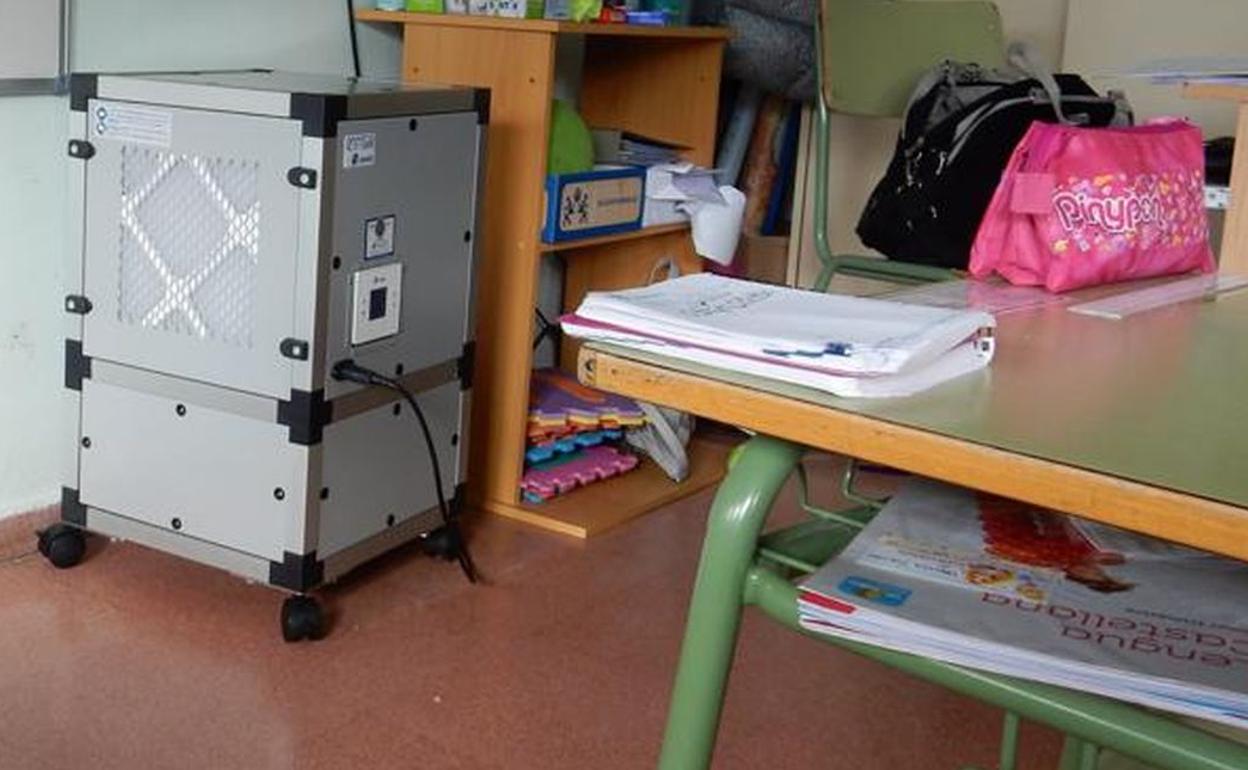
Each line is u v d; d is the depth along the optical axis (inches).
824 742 70.7
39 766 62.4
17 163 80.6
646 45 114.2
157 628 76.9
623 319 32.8
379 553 83.5
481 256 92.9
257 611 79.8
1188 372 35.4
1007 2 124.4
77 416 81.9
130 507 81.4
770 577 33.0
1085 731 29.2
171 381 78.3
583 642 79.8
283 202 73.5
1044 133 50.0
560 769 66.1
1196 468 26.6
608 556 93.3
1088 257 48.9
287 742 66.4
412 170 80.0
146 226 77.5
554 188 96.2
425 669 75.0
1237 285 52.4
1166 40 116.6
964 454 27.6
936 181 98.3
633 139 114.1
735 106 125.1
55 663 72.0
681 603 86.3
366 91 77.6
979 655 30.3
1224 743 28.1
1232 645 30.9
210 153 74.9
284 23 94.3
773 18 117.6
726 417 30.4
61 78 81.0
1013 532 36.8
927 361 31.8
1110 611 32.4
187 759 64.1
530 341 97.3
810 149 128.3
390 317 80.3
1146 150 52.6
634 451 111.3
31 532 85.4
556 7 96.5
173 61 87.5
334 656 75.5
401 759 65.8
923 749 70.6
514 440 98.7
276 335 74.9
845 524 38.3
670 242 115.7
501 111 95.3
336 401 77.0
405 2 97.9
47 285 84.0
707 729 34.1
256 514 77.4
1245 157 57.3
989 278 50.8
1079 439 28.2
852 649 32.2
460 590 85.7
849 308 35.1
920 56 109.6
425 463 86.2
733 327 31.9
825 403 29.5
